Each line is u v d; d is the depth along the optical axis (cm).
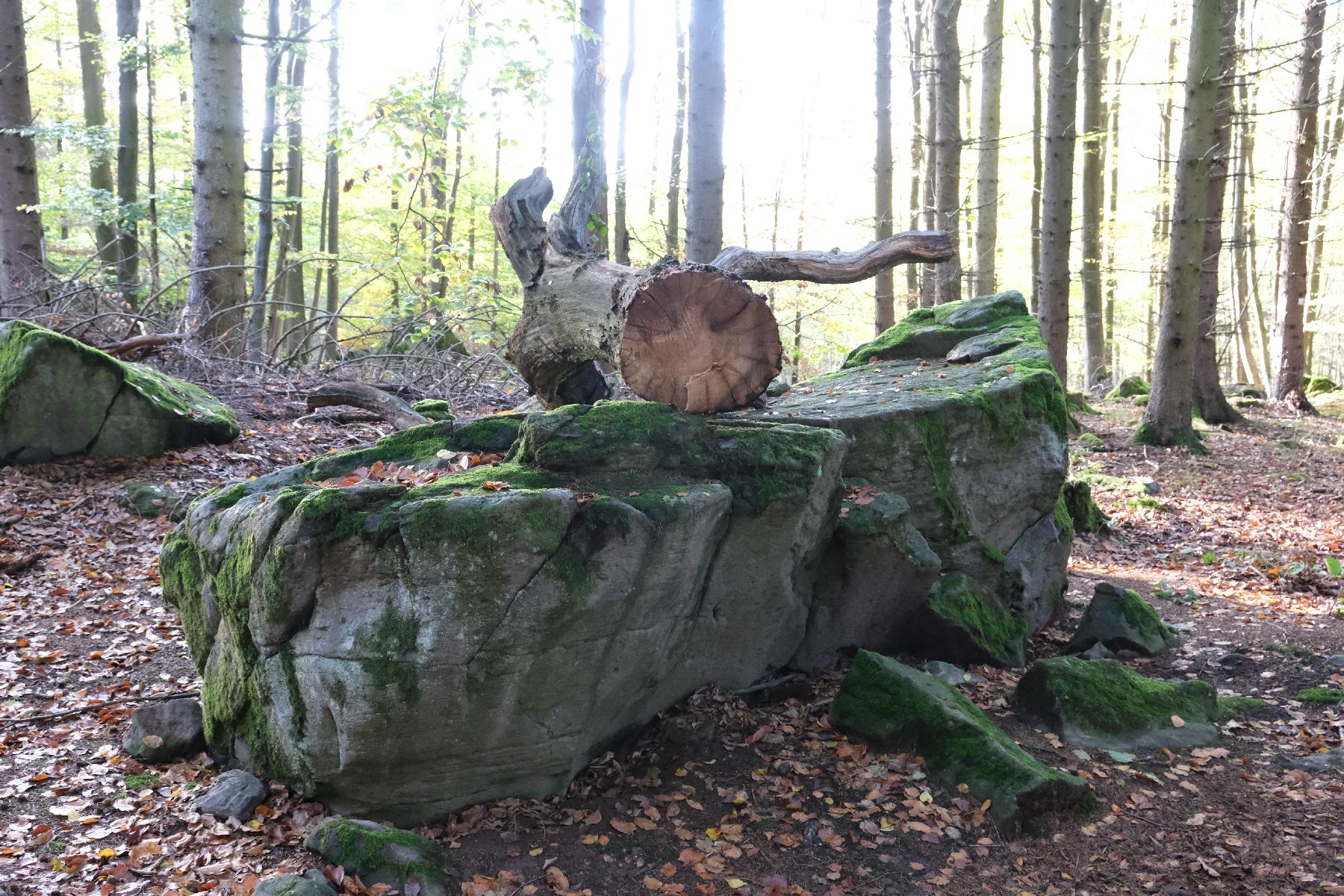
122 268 1543
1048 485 600
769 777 398
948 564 543
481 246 1956
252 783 368
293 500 343
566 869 336
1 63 1154
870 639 516
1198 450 1302
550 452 368
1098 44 1700
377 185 1050
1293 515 1003
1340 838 365
